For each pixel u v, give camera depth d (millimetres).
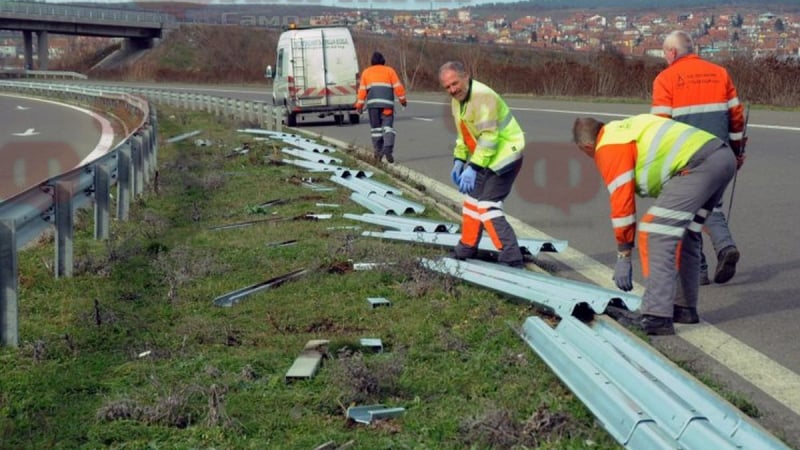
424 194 11734
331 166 13945
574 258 8539
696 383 4641
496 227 7582
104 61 96875
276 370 5469
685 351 5789
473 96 7504
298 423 4727
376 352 5777
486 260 8023
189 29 93188
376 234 9078
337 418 4793
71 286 7465
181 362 5617
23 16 81562
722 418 4324
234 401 4973
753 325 6383
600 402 4590
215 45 89750
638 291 7273
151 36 95062
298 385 5203
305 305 6793
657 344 5914
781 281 7523
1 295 5871
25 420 4824
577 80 32625
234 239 9188
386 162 15602
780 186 11914
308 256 8273
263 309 6727
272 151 16953
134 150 11977
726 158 5949
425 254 8172
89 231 9867
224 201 11664
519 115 24297
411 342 5906
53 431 4676
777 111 21844
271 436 4598
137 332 6258
